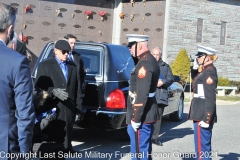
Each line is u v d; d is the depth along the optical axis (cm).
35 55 1639
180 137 882
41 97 489
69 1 1706
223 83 1836
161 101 756
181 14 1764
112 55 741
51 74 566
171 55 1736
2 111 313
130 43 495
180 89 1053
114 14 1828
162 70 761
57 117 552
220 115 1227
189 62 1683
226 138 891
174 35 1744
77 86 594
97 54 734
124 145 760
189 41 1794
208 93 537
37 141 515
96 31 1781
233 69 1991
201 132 551
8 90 315
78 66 638
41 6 1645
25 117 316
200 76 550
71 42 640
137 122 477
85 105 699
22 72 316
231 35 1962
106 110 694
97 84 700
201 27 1841
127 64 772
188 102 1458
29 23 1623
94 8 1772
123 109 702
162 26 1730
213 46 1897
